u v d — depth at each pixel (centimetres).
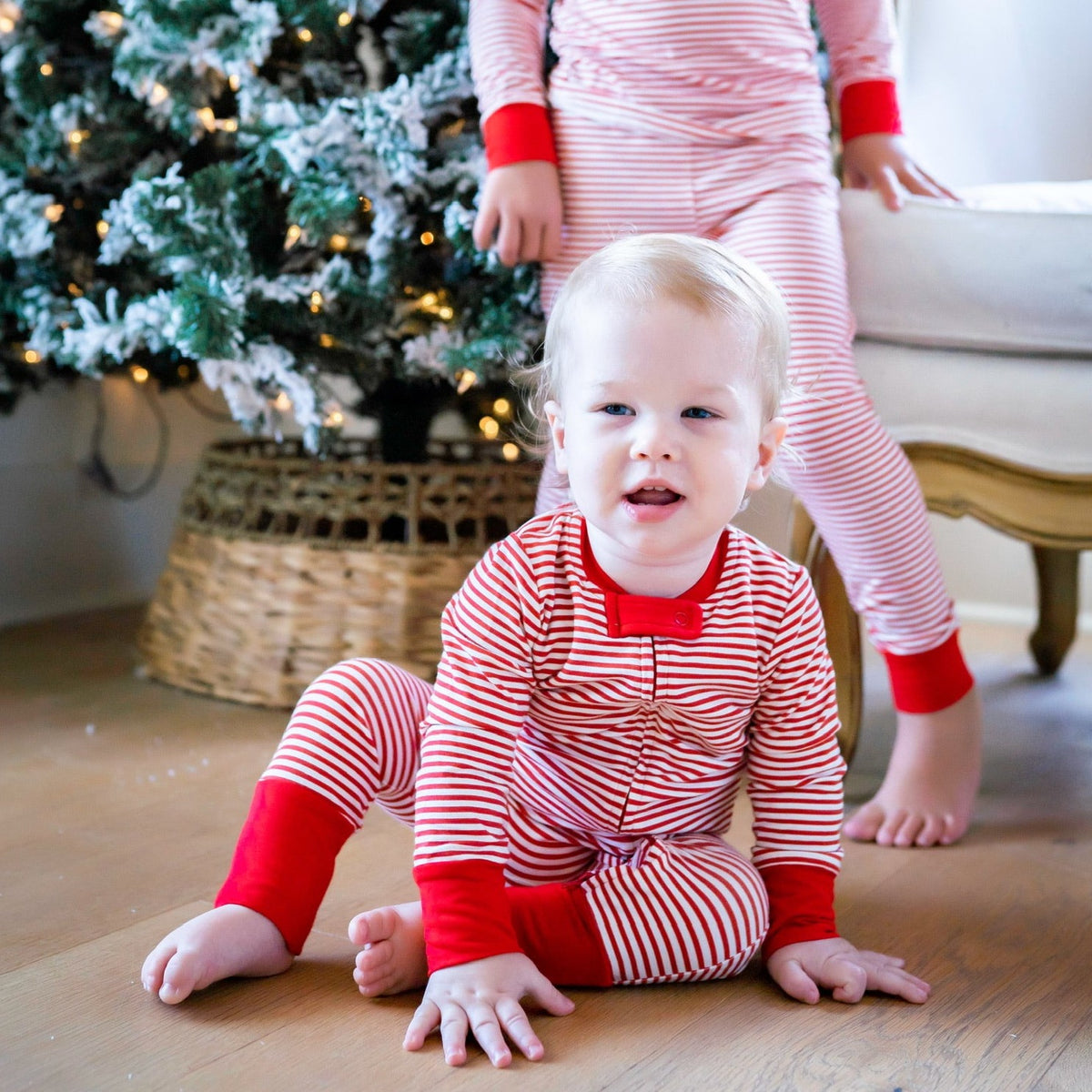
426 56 141
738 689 82
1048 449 119
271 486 157
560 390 82
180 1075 69
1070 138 187
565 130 122
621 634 80
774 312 82
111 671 170
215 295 130
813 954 83
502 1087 69
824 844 87
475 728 80
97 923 91
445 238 143
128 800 119
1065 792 130
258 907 81
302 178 134
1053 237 114
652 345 76
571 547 82
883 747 145
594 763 84
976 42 190
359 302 140
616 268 79
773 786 87
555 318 83
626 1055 73
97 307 154
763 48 116
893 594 115
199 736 141
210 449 172
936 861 108
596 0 120
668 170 117
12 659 176
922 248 117
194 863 103
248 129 137
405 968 80
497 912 77
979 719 118
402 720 87
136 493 219
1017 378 119
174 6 132
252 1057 72
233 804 118
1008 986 84
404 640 150
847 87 133
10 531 200
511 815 89
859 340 123
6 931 89
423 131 132
